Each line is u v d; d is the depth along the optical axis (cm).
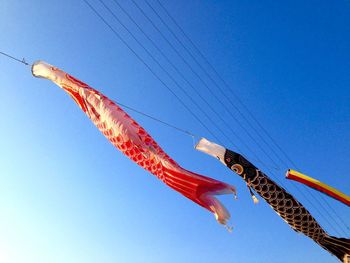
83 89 1044
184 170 991
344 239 1155
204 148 1133
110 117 1009
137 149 1010
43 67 1084
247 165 1102
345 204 1097
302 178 1109
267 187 1105
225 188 979
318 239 1169
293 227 1160
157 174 1020
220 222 977
